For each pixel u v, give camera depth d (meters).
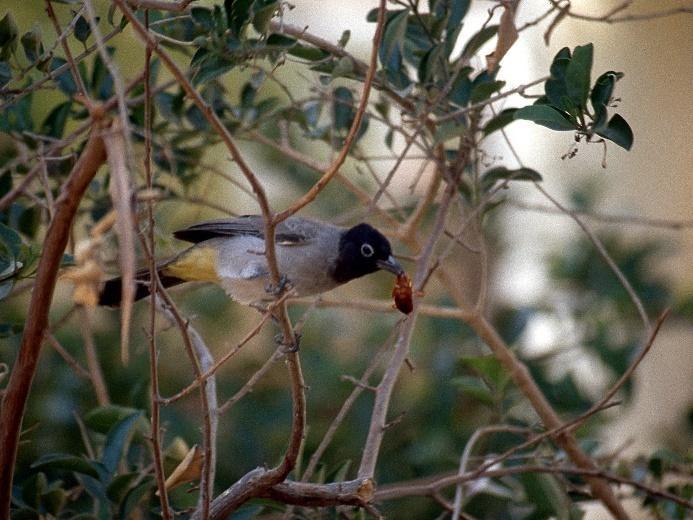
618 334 13.68
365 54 16.09
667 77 16.53
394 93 9.23
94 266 5.92
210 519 7.18
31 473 8.82
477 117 9.24
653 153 16.78
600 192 14.84
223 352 13.81
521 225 15.24
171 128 11.40
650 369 16.11
